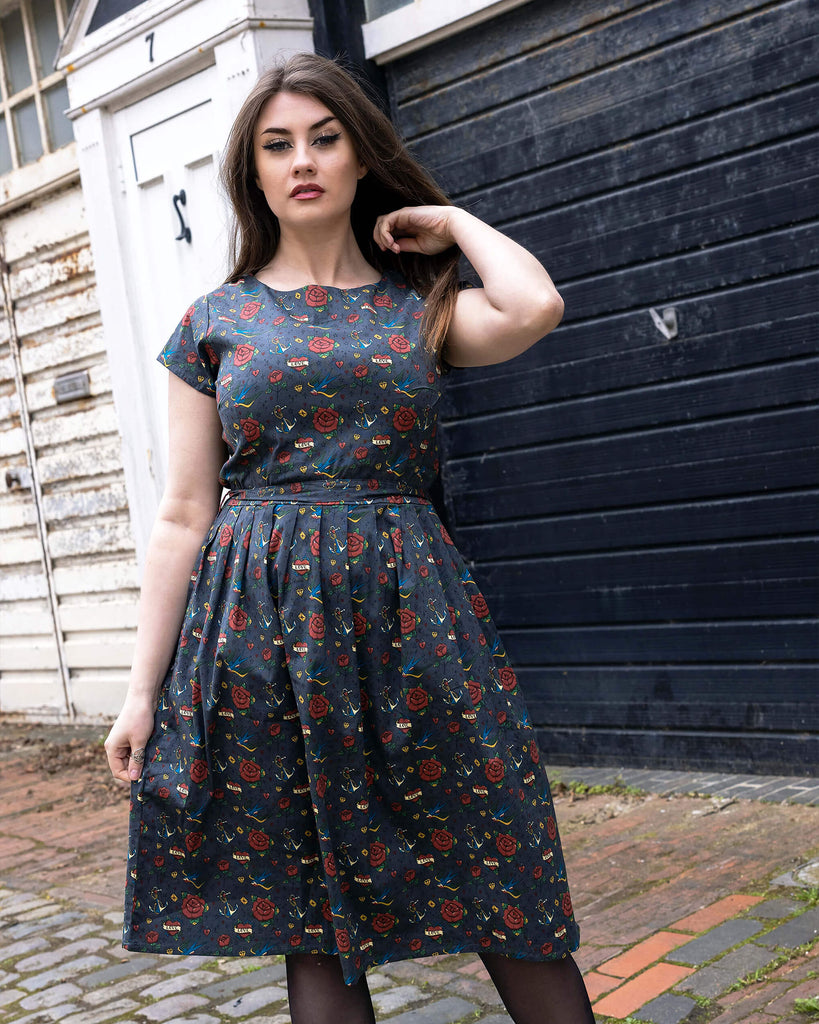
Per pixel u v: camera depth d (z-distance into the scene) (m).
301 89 1.73
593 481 4.33
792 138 3.71
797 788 3.84
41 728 6.68
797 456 3.84
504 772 1.70
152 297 5.27
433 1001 2.70
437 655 1.68
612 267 4.18
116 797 5.01
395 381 1.70
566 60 4.16
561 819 3.92
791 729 3.97
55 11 5.86
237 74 4.54
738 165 3.84
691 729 4.21
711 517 4.06
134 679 1.80
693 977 2.59
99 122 5.22
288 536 1.68
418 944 1.75
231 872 1.76
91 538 6.24
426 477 1.79
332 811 1.68
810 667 3.90
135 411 5.41
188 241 5.02
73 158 5.81
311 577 1.66
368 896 1.71
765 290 3.84
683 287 4.02
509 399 4.51
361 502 1.70
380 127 1.81
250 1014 2.75
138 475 5.49
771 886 3.05
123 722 1.78
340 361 1.68
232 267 1.93
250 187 1.84
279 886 1.75
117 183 5.29
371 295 1.79
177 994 2.92
